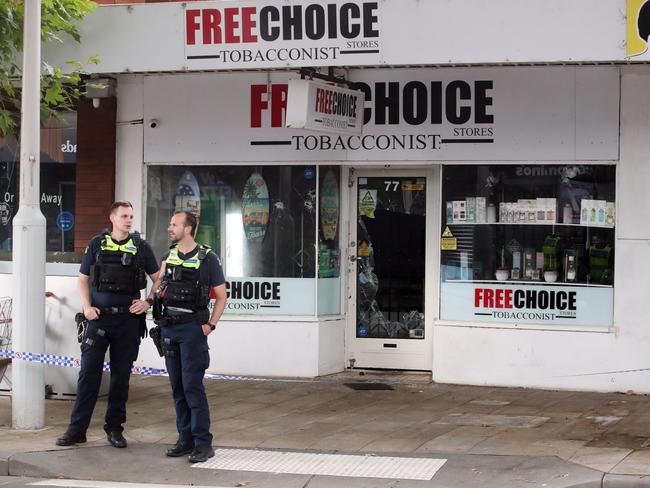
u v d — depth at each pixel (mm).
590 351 10586
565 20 9258
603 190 10664
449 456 7730
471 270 11023
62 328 9914
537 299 10836
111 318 8039
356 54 9820
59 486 7168
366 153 11164
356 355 11656
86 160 11719
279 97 11359
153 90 11594
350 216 11641
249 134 11438
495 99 10844
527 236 10891
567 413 9406
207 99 11500
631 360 10500
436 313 11141
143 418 9266
